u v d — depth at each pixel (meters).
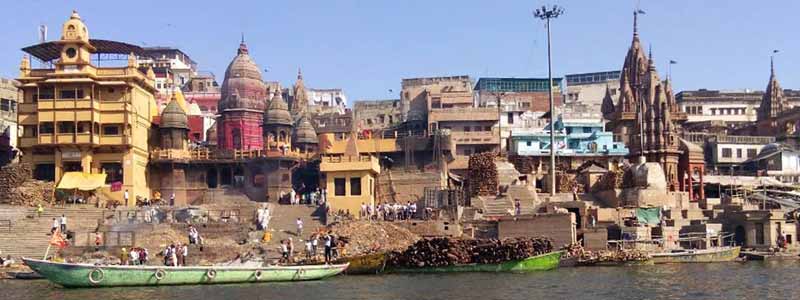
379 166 83.25
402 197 84.62
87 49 79.81
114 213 68.19
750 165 115.25
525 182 85.81
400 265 54.28
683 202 82.50
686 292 43.12
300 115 119.56
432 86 126.12
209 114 131.88
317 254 58.88
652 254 62.69
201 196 82.75
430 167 89.44
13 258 58.66
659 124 94.31
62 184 75.75
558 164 97.56
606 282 47.84
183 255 55.28
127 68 79.56
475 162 81.06
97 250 58.25
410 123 109.81
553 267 57.53
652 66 97.56
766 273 53.66
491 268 54.97
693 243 70.12
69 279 45.53
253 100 94.56
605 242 65.56
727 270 56.09
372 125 126.38
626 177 82.62
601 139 99.81
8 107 93.69
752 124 137.75
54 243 55.78
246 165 83.12
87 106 77.44
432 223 67.31
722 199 85.06
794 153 111.56
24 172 75.50
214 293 43.16
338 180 75.94
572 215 64.56
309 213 71.06
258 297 41.41
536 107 131.12
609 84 152.62
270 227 67.31
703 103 153.12
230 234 64.25
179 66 163.00
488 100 125.81
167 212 68.50
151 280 46.47
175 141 84.38
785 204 88.69
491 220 68.19
